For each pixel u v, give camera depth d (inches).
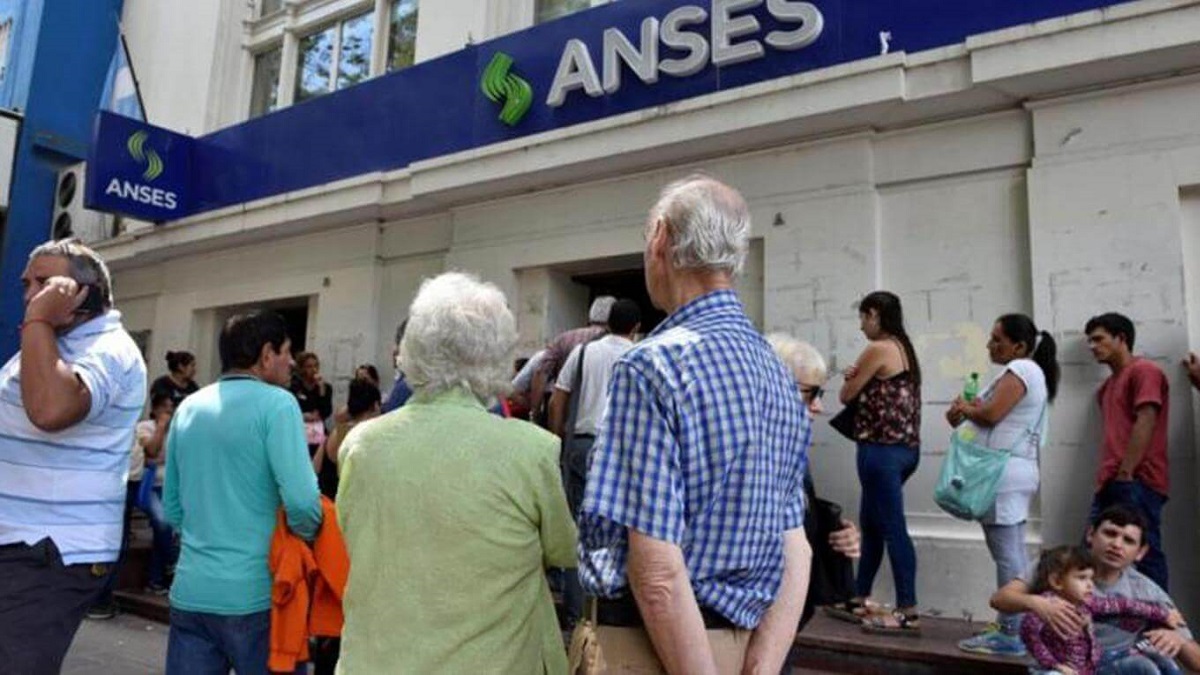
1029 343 158.1
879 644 154.3
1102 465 157.8
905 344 167.9
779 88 205.3
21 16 435.5
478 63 271.0
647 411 56.6
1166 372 168.1
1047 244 182.1
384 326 301.9
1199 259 171.8
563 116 249.1
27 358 83.2
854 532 93.4
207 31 389.4
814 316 209.8
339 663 69.6
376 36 335.0
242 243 348.8
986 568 181.5
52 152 413.4
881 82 192.5
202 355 368.8
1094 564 130.3
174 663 100.0
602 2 269.7
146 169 345.1
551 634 72.8
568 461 151.4
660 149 227.0
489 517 68.0
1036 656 128.0
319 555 101.6
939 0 192.9
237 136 344.8
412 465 69.3
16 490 86.8
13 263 398.0
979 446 153.8
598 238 250.7
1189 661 127.3
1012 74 177.3
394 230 303.7
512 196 270.8
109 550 92.0
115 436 93.2
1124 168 176.2
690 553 57.1
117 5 437.4
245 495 98.7
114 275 414.6
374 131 298.4
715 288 63.5
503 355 76.1
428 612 66.7
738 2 216.8
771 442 60.2
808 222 213.6
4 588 84.6
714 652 56.9
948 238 197.3
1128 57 167.5
